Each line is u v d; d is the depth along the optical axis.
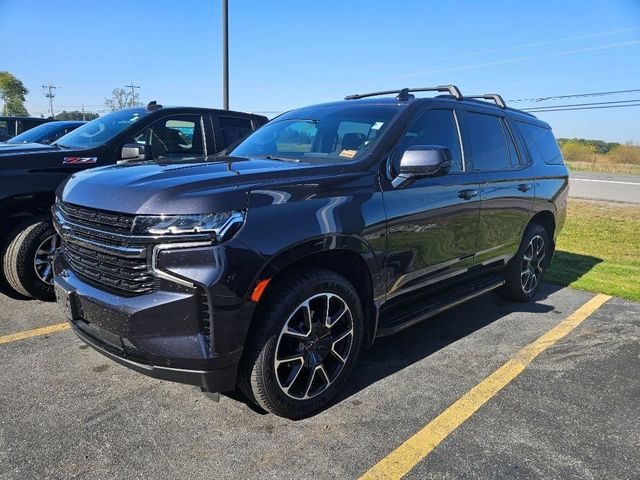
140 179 2.81
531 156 5.17
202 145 6.35
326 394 3.07
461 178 4.00
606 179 30.41
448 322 4.71
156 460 2.59
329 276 2.96
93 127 5.92
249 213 2.61
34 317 4.52
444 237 3.82
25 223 4.75
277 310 2.74
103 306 2.70
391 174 3.40
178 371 2.57
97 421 2.92
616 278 6.40
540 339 4.31
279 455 2.65
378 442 2.79
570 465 2.62
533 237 5.21
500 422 3.01
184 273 2.48
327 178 3.04
